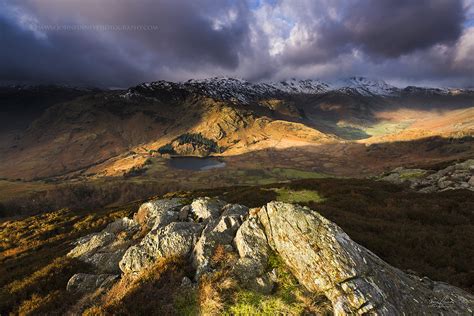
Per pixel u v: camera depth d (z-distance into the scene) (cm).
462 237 1809
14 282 1802
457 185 3241
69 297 1494
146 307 1109
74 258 1980
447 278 1323
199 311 1072
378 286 1029
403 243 1750
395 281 1110
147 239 1669
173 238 1605
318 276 1093
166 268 1342
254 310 1030
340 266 1087
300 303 1041
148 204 2558
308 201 3027
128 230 2311
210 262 1326
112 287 1484
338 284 1038
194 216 2158
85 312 1136
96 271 1780
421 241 1762
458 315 1025
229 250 1398
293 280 1159
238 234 1457
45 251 2978
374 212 2495
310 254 1168
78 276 1656
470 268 1423
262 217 1512
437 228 2042
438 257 1542
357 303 963
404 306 999
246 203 3138
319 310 995
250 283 1158
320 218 1354
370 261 1161
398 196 3034
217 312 1041
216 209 2138
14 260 3059
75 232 4038
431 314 1012
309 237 1239
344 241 1209
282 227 1352
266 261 1268
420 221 2248
